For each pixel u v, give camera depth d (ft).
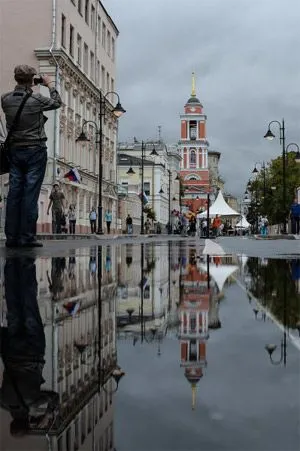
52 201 87.76
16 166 26.32
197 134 449.89
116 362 4.98
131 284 12.78
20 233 27.07
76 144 138.51
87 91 147.54
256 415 3.45
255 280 13.29
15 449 3.08
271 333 6.25
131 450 3.00
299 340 5.82
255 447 2.99
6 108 25.23
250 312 7.95
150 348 5.54
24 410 3.70
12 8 120.88
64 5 126.62
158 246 45.52
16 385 4.32
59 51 118.83
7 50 120.47
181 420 3.39
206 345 5.61
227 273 15.71
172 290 11.37
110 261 22.47
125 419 3.45
